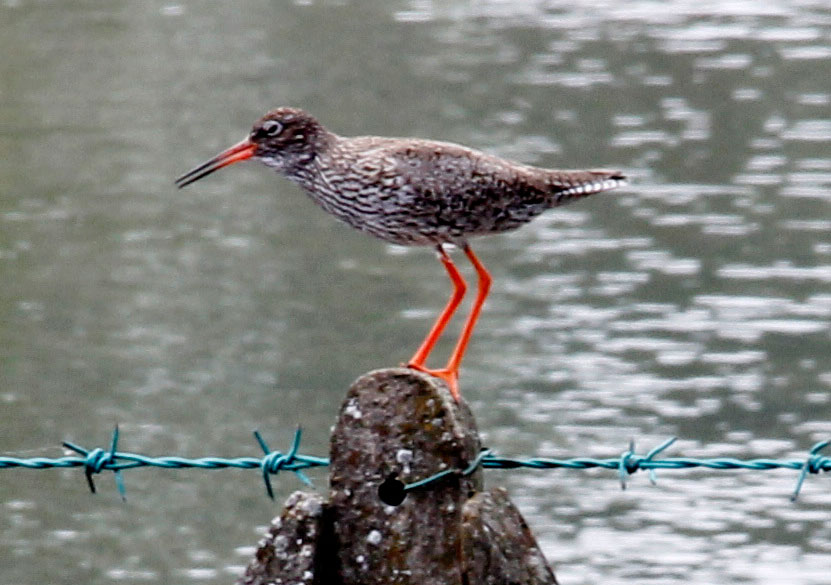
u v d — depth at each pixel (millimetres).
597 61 31969
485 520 5246
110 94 28938
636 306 18688
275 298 19281
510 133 26688
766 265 19750
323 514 5398
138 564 12859
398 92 29562
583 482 14273
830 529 13312
